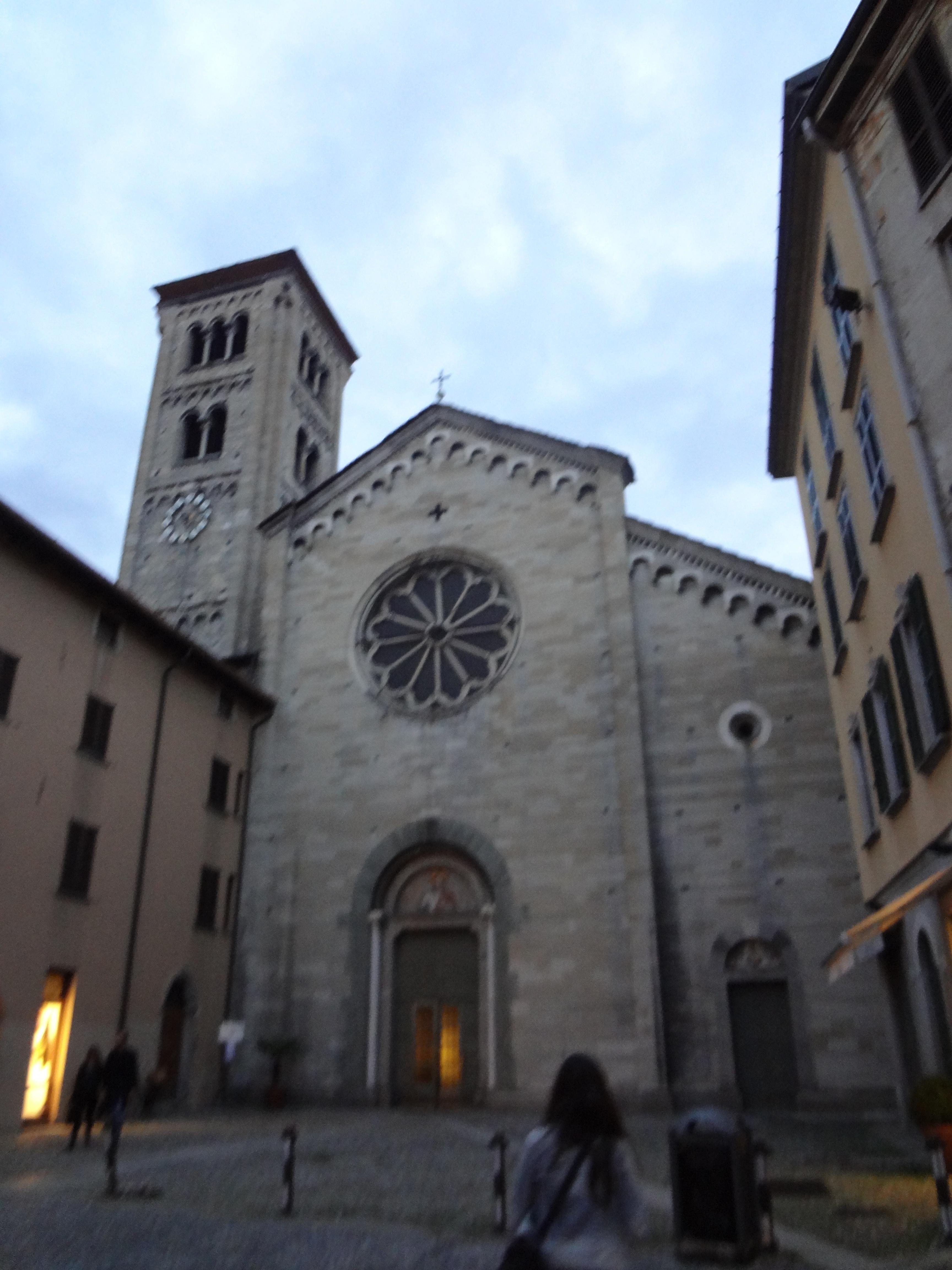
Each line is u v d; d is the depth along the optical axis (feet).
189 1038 97.91
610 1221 15.40
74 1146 63.31
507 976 97.35
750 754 99.30
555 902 98.63
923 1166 53.93
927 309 51.55
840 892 92.53
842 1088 86.12
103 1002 85.81
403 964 103.45
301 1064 100.63
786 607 103.19
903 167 54.39
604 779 101.65
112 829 89.92
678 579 107.86
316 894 107.04
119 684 93.71
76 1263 32.86
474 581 116.78
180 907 98.73
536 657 109.09
